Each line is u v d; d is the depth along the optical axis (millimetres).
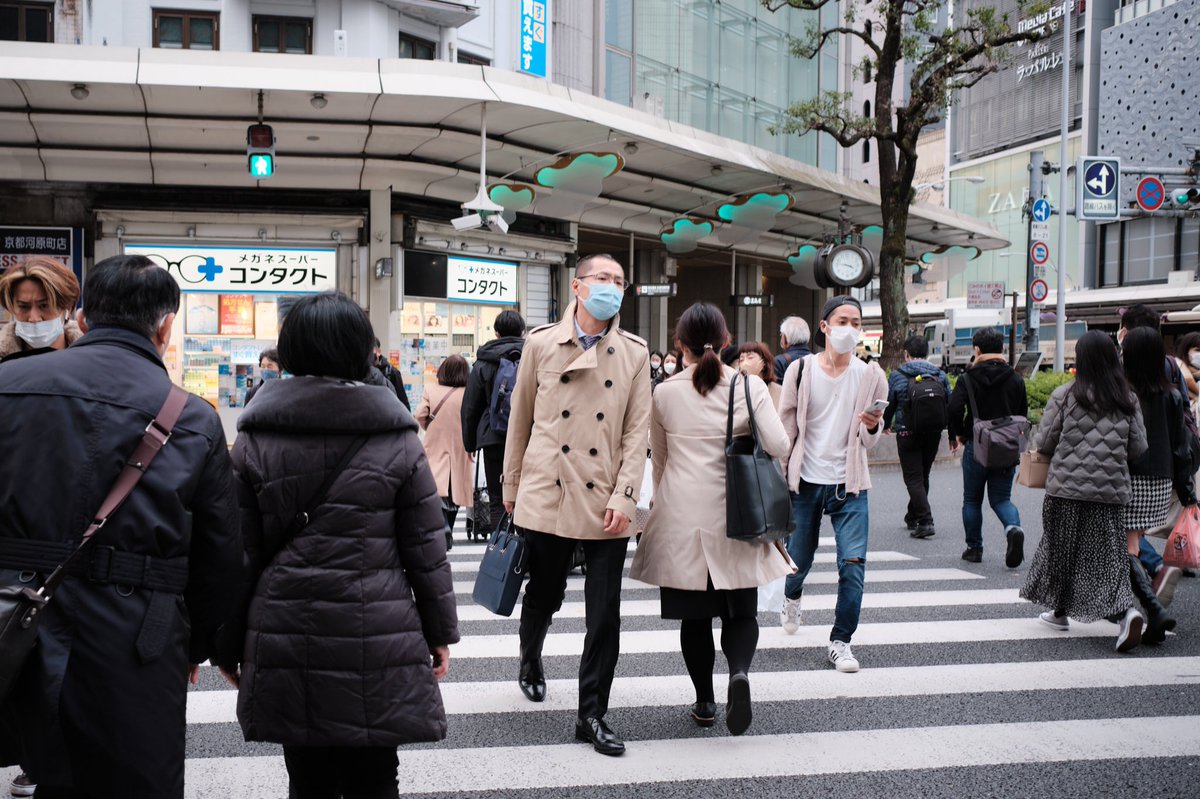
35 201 15539
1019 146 53719
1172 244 46156
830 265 17281
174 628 2223
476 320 18438
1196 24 42875
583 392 4012
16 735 2180
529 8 19969
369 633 2506
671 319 29406
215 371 16188
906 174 17531
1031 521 10445
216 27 16500
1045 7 15953
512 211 16922
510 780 3666
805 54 18375
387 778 2627
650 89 23109
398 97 13305
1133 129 46062
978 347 8000
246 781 3662
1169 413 5645
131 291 2355
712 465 4125
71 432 2168
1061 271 22547
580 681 4062
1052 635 5891
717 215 20812
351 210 16406
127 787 2123
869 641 5742
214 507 2311
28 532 2121
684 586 4035
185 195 15938
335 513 2525
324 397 2549
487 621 6242
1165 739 4125
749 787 3615
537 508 4016
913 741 4102
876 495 12430
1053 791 3584
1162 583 5855
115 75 12398
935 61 17047
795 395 5305
